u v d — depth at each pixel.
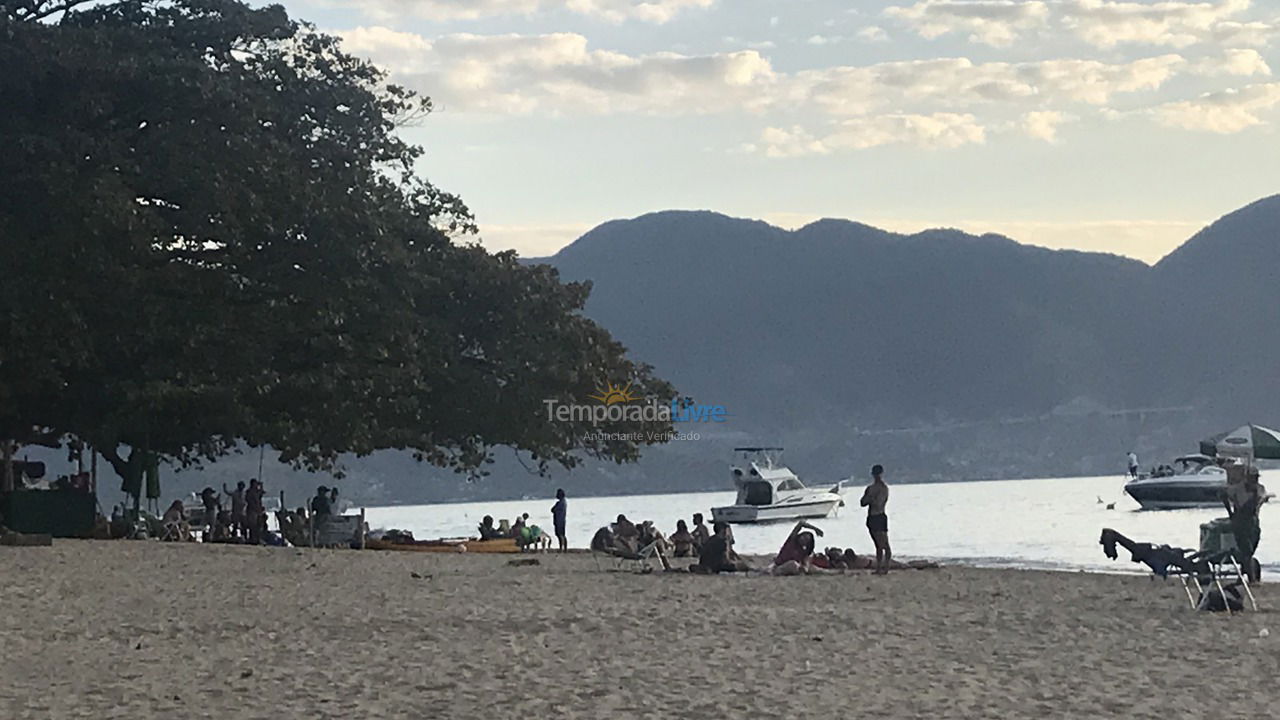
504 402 42.78
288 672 13.38
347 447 37.78
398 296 40.31
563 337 44.41
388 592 22.20
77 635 16.27
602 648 15.23
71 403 35.41
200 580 23.66
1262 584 23.48
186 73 35.81
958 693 12.01
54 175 32.94
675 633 16.66
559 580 25.28
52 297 32.28
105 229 32.94
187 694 12.09
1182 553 19.97
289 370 37.41
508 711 11.22
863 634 16.53
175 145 35.47
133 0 38.69
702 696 11.91
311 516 39.16
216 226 35.81
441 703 11.61
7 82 33.97
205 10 39.03
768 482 89.88
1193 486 85.00
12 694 12.03
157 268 35.19
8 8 37.19
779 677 13.00
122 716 11.01
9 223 33.34
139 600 20.22
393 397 38.91
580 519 132.75
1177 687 12.30
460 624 17.62
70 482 39.28
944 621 17.95
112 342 33.78
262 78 39.66
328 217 37.97
